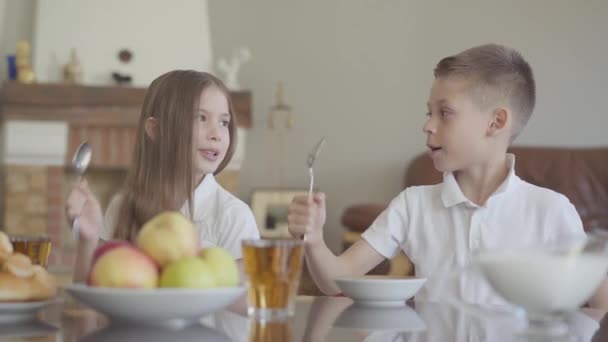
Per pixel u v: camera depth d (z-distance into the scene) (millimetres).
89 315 1000
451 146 1579
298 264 946
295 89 5273
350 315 1036
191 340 784
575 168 4719
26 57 4914
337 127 5273
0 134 5078
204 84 1612
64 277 4363
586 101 5121
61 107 4848
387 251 1617
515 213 1559
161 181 1560
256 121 5273
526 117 1631
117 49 5027
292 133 5281
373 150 5266
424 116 5238
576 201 4633
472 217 1558
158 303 788
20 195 4875
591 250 817
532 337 856
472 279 1518
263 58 5266
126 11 5062
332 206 5273
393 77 5258
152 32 5059
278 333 850
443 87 1590
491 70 1573
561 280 809
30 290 937
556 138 5141
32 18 5152
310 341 806
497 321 990
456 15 5207
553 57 5137
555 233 1541
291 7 5273
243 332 849
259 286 938
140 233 875
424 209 1615
